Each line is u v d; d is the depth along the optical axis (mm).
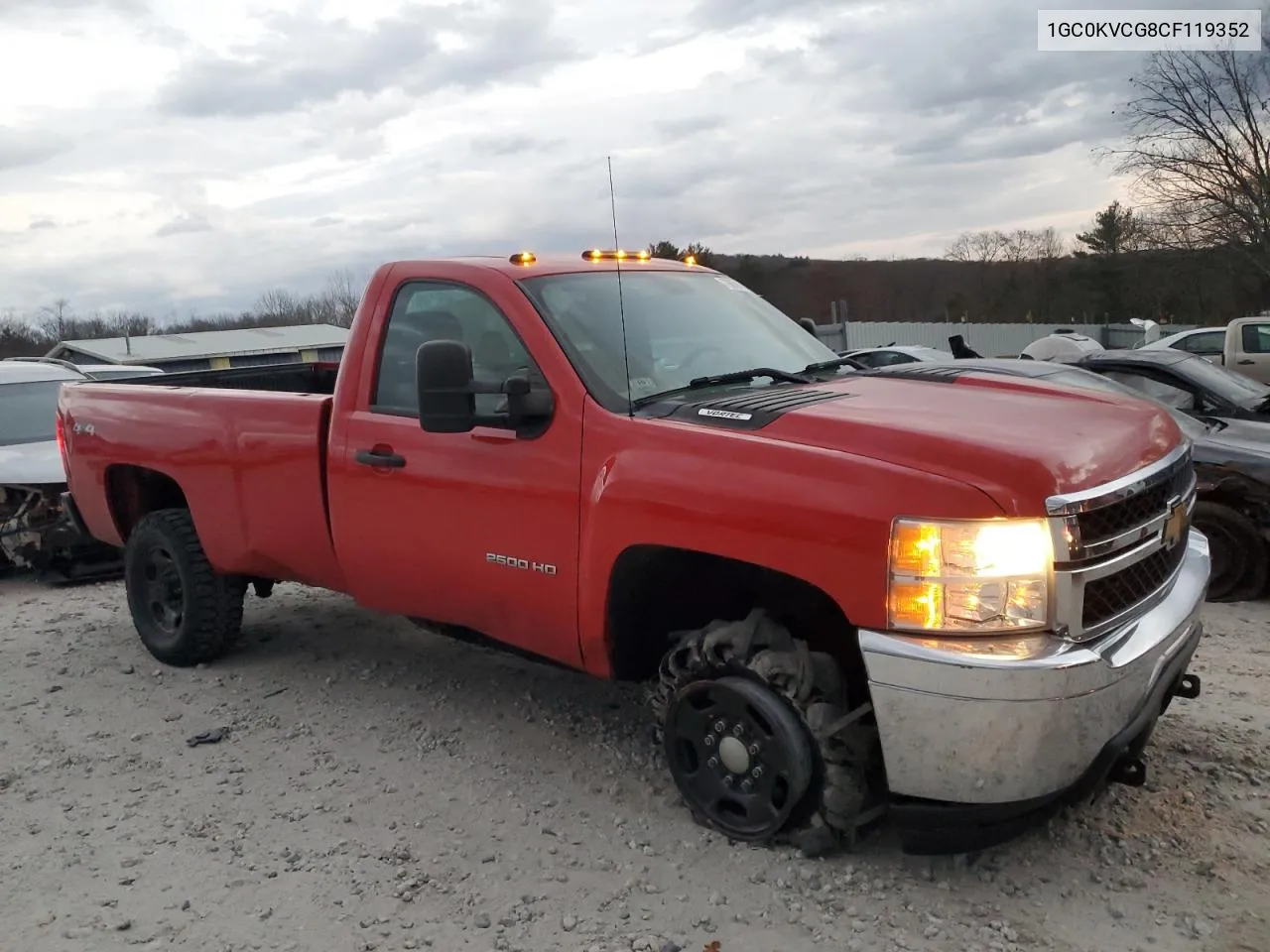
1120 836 3729
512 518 4086
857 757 3486
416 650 6078
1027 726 3051
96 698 5469
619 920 3357
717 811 3830
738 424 3629
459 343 4035
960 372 4383
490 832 3947
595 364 4062
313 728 4984
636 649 4027
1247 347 17734
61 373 10406
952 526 3096
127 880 3684
